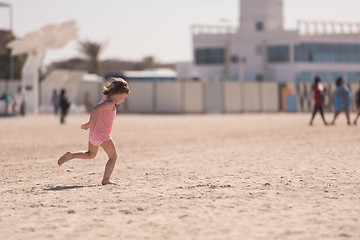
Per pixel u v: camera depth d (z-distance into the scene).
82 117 56.47
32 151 20.34
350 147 20.11
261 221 7.94
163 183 11.93
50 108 68.25
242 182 11.90
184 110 69.62
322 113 35.91
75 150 20.69
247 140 24.94
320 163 15.32
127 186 11.54
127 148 21.42
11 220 8.28
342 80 35.25
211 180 12.28
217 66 115.94
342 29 113.56
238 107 72.00
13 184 12.15
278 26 119.44
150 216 8.41
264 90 74.25
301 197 9.88
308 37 110.62
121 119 51.66
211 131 32.31
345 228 7.42
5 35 83.38
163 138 26.83
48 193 10.75
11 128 35.84
